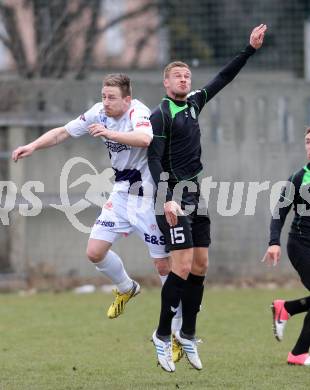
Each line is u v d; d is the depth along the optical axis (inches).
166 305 1007.6
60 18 2217.0
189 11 2377.0
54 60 2240.4
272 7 2374.5
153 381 1030.4
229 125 1971.0
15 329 1451.8
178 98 1026.1
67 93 1941.4
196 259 1051.3
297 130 1978.3
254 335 1373.0
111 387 992.9
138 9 2459.4
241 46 2373.3
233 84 1966.0
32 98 1936.5
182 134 1018.7
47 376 1067.3
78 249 1951.3
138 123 986.7
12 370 1109.1
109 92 1013.8
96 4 2279.8
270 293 1843.0
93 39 2279.8
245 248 1966.0
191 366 1131.3
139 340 1341.0
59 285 1945.1
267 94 1974.7
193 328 1058.1
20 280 1937.7
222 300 1755.7
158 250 1078.4
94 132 970.7
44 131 1942.7
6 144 1934.1
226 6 2374.5
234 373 1073.5
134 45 2527.1
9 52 2381.9
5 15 2261.3
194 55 2380.7
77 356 1211.2
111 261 1080.8
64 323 1509.6
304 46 2340.1
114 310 1116.5
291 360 1131.3
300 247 1125.7
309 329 1128.2
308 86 1980.8
